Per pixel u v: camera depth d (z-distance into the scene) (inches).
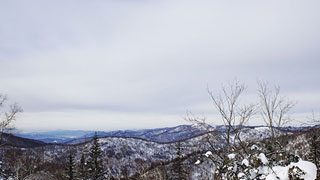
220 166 242.8
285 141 263.9
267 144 254.7
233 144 265.3
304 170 158.2
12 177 885.2
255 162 203.6
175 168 684.7
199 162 285.9
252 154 222.8
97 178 1243.2
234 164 229.5
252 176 202.4
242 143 257.3
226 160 239.8
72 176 1288.1
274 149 242.2
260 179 192.5
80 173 1341.0
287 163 218.5
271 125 293.0
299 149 243.9
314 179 155.3
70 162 1317.7
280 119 296.4
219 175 240.8
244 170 215.9
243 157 237.8
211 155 254.5
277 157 231.3
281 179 168.2
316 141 235.5
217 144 281.1
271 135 274.5
